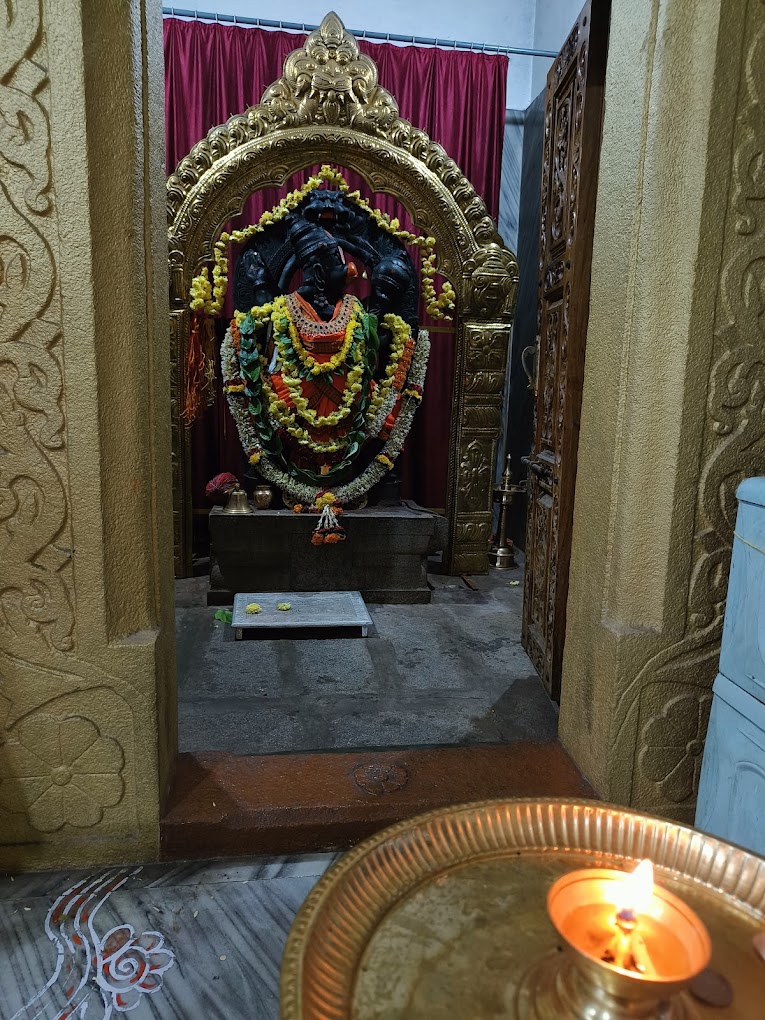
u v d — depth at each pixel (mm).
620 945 661
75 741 1665
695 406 1656
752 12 1511
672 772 1831
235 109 4137
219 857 1777
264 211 4215
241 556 3695
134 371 1562
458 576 4363
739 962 721
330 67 3668
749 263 1617
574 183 2426
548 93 2818
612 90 1763
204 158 3707
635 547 1751
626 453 1739
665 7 1538
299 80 3670
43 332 1473
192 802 1812
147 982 1418
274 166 3783
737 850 854
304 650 3123
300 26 4133
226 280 3814
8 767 1654
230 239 3836
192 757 2012
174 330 3844
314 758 2027
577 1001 629
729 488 1712
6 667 1603
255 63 4121
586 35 2289
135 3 1466
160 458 1720
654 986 587
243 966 1463
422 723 2490
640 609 1776
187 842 1756
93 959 1468
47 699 1633
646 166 1614
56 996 1383
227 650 3098
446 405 4711
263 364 3709
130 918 1577
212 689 2711
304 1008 620
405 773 1962
